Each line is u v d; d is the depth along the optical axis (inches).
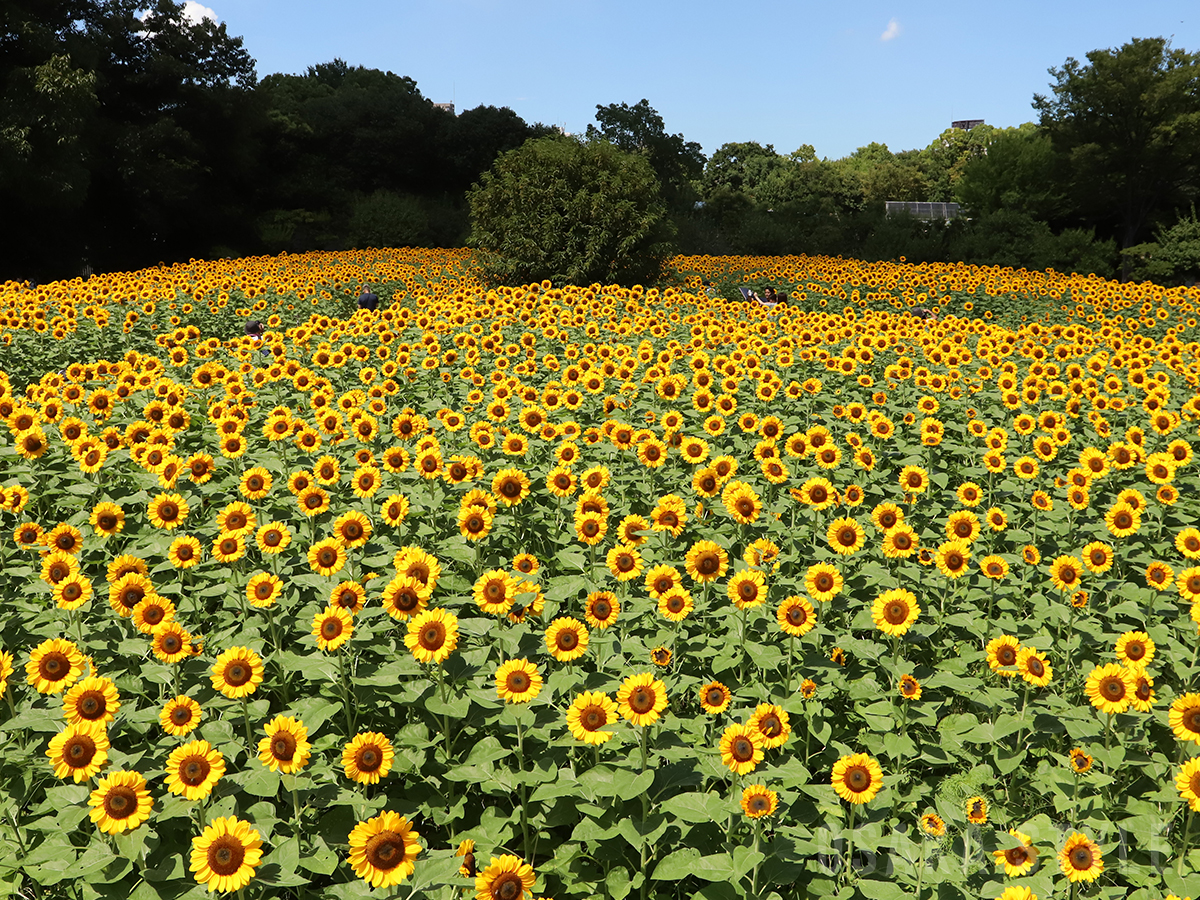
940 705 179.8
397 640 194.5
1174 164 2112.5
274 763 131.0
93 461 260.8
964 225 1935.3
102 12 1790.1
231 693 149.0
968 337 567.2
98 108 1756.9
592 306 617.0
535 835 153.0
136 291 682.2
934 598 224.8
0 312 497.4
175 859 128.3
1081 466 280.1
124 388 343.9
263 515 248.5
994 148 2289.6
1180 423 364.2
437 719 166.6
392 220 1996.8
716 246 2041.1
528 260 956.6
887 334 514.0
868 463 284.4
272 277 892.0
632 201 966.4
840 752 165.0
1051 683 190.1
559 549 250.1
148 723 155.1
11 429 301.3
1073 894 135.7
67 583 174.9
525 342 474.9
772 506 265.6
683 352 476.4
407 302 758.5
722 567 181.9
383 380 407.2
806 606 171.6
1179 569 235.6
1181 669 186.7
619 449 294.0
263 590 177.2
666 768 150.9
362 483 234.2
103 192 1774.1
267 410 371.9
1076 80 2153.1
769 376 384.8
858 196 3759.8
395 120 2805.1
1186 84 2074.3
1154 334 690.8
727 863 133.1
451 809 149.7
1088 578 234.4
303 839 139.8
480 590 169.3
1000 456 287.6
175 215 1911.9
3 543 231.6
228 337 629.9
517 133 2913.4
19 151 1357.0
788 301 906.7
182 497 253.3
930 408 357.7
